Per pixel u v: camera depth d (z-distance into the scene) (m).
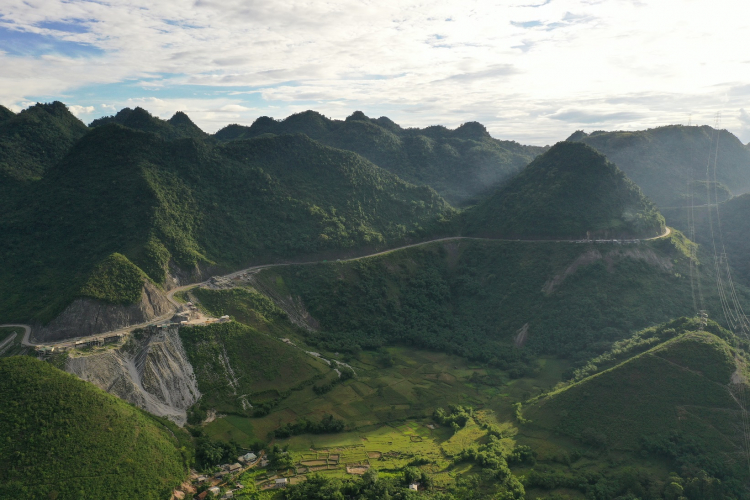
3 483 80.88
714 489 92.25
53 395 93.38
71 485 84.25
